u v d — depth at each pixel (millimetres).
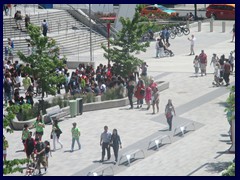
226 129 45375
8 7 75938
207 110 50625
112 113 50062
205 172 36656
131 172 37125
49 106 49156
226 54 71812
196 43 79250
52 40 50562
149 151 40875
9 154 40562
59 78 49906
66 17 79875
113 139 38719
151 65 67375
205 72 62312
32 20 77312
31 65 49469
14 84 55688
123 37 56500
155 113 49969
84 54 73125
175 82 59969
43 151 36969
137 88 51375
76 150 41312
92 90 52375
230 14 94500
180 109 51125
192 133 44625
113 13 85438
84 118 48656
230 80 60656
